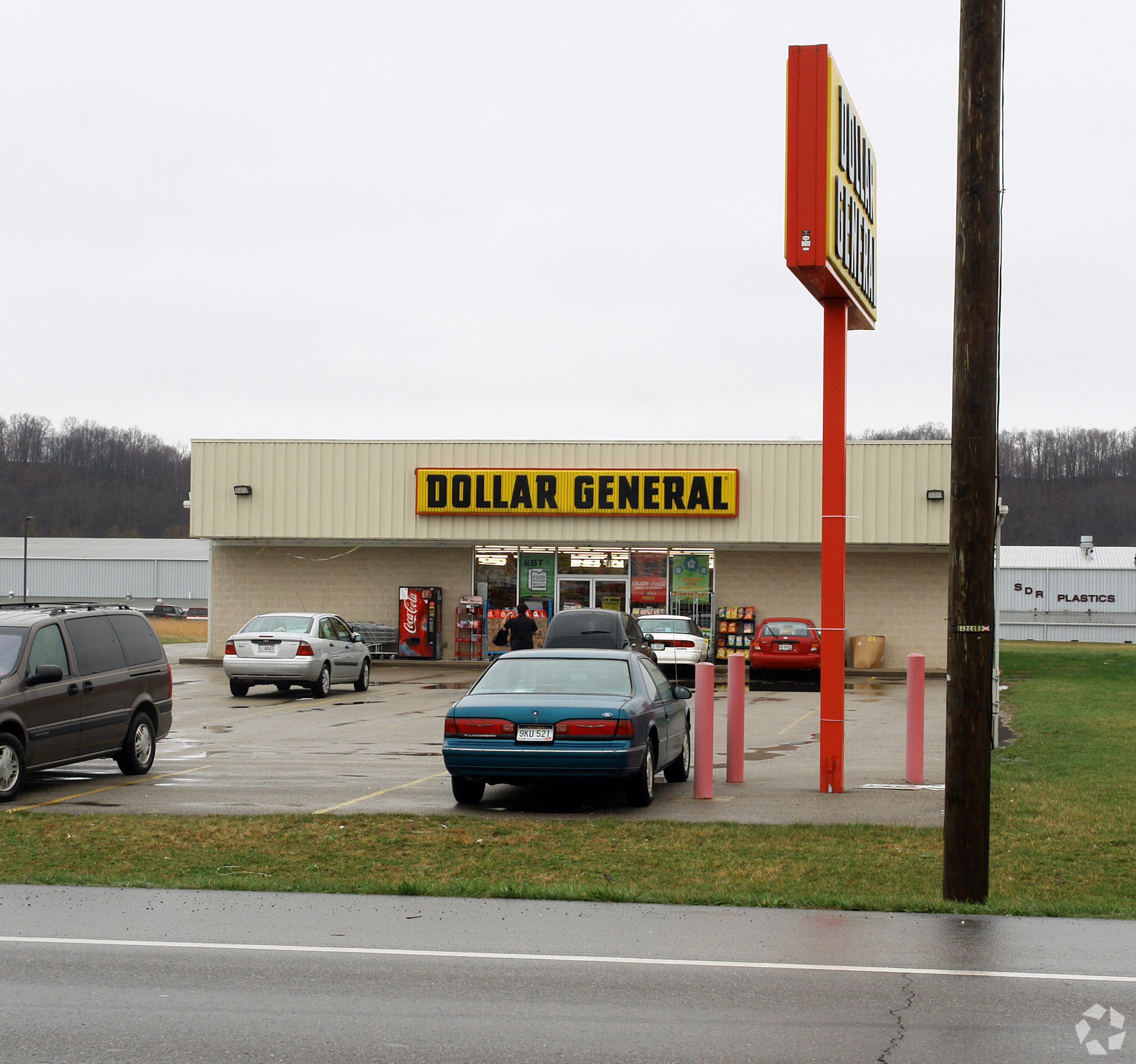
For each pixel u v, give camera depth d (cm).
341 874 919
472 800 1225
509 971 661
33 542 9244
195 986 631
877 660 3306
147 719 1446
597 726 1157
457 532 3453
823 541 1323
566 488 3403
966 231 870
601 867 945
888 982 643
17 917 780
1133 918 795
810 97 1237
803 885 890
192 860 955
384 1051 536
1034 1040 552
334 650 2536
